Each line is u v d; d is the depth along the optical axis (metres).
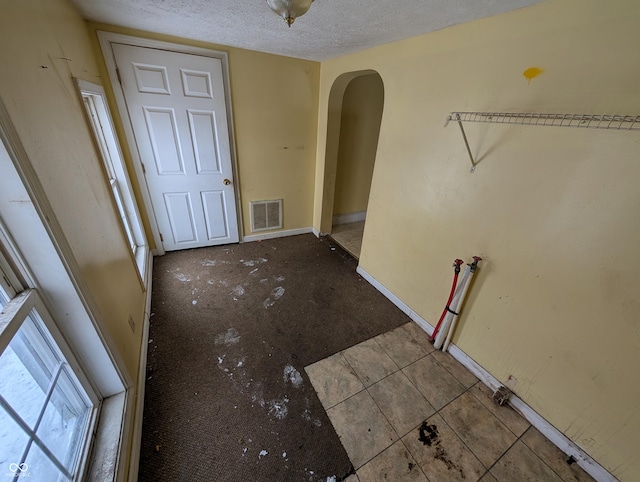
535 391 1.45
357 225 4.13
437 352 1.94
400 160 2.06
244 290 2.51
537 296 1.37
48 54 1.11
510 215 1.42
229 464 1.26
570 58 1.09
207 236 3.17
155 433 1.36
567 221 1.20
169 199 2.81
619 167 1.02
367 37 1.85
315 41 2.05
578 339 1.24
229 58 2.46
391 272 2.41
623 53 0.96
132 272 1.88
